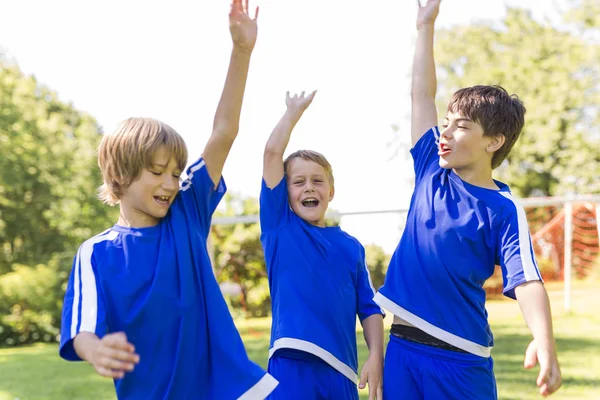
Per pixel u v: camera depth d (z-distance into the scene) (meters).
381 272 13.78
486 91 2.62
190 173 2.44
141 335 2.16
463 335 2.50
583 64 20.95
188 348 2.20
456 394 2.48
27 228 15.88
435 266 2.52
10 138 15.87
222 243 13.14
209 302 2.28
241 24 2.44
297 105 3.10
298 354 2.77
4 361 8.77
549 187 21.62
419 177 2.79
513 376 5.64
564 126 21.11
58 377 6.95
